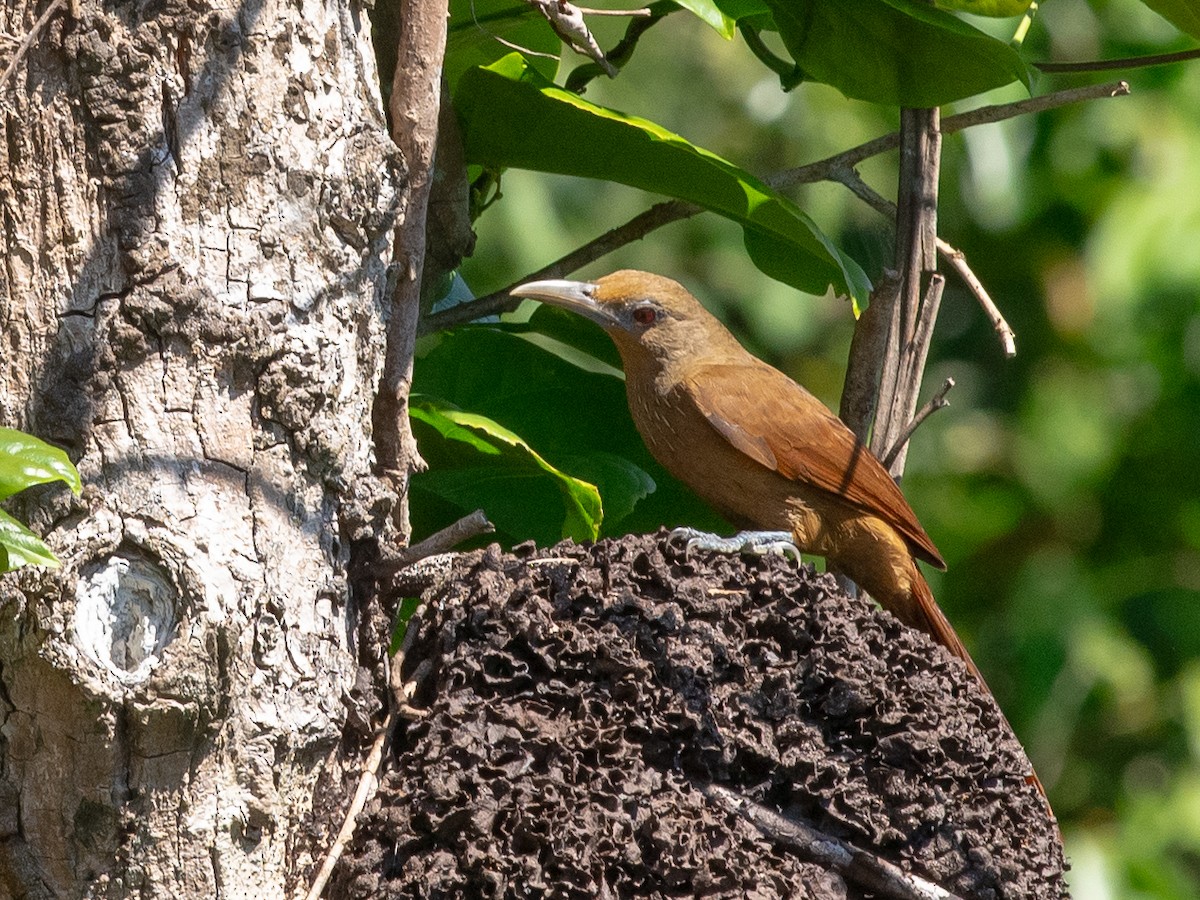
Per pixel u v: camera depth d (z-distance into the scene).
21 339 4.78
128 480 4.72
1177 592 15.61
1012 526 16.31
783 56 16.45
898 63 7.15
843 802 5.25
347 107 5.24
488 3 6.98
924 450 16.67
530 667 5.23
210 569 4.73
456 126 7.32
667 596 5.51
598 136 7.17
